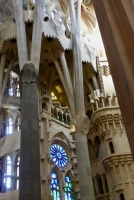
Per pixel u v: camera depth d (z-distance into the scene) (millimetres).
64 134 27875
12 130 28859
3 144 21906
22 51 18797
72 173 26750
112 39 6770
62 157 26922
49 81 28234
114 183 19375
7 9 24734
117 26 6797
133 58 5996
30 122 15242
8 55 23781
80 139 18812
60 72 23422
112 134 21281
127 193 18406
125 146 20438
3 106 28562
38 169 13695
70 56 25062
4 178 26109
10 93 30578
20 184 13031
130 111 5762
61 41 22578
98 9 7969
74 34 23438
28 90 16812
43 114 25875
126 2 6816
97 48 26844
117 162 19766
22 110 16047
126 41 6371
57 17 25234
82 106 20344
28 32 22422
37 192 12797
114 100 22844
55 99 30328
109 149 21000
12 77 32000
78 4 24906
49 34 21875
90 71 25609
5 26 22141
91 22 28609
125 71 5961
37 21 20344
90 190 16641
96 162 23250
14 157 27891
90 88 25750
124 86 6027
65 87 22000
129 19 6418
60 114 29391
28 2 23375
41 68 27000
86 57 24516
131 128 5672
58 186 24984
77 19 24234
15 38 21609
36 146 14469
